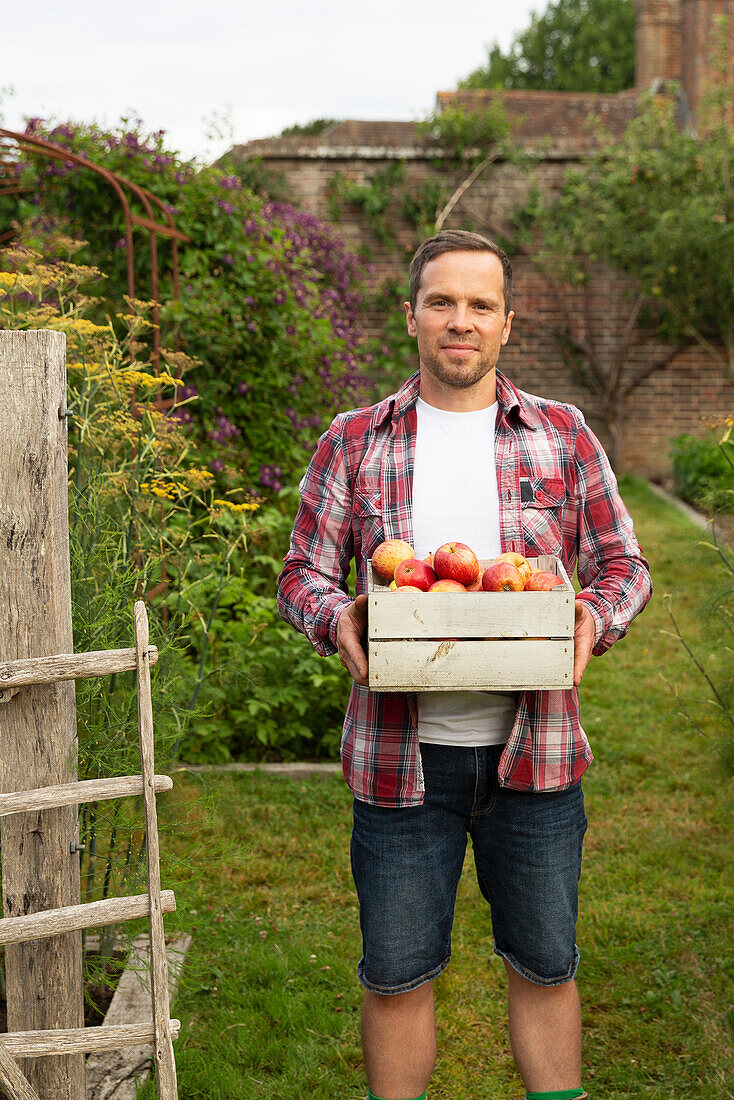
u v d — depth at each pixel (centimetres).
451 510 193
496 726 188
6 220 628
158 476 295
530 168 1100
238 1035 260
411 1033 190
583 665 173
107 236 554
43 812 186
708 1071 246
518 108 1330
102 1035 172
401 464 196
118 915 171
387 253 1109
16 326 282
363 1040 195
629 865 348
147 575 270
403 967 187
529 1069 192
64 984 191
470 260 188
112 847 246
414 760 185
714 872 343
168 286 571
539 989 193
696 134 1126
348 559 210
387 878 187
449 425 197
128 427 276
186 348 546
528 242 1119
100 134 549
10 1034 171
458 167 1112
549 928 188
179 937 297
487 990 282
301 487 210
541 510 194
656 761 436
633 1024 264
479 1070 251
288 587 204
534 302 1144
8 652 182
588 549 203
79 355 290
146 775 172
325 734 445
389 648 166
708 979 281
